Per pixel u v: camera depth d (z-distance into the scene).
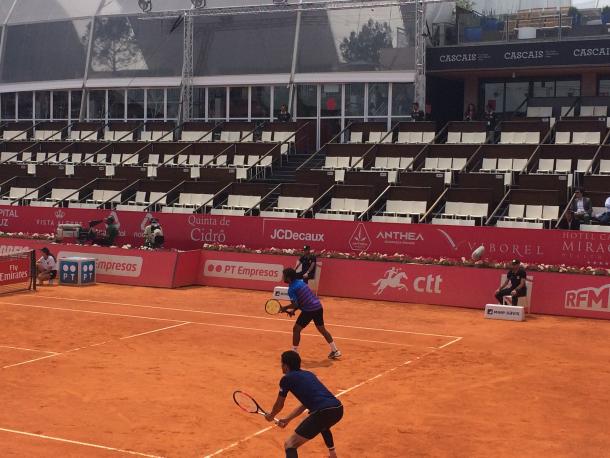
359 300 25.97
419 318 22.70
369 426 12.62
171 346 18.70
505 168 33.31
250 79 43.50
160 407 13.66
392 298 25.66
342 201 32.69
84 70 48.50
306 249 26.23
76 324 21.42
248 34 44.00
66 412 13.32
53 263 29.66
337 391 14.76
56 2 50.44
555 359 17.47
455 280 24.78
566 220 28.69
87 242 32.94
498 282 24.11
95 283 29.56
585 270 23.39
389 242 28.30
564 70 37.75
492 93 41.59
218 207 35.28
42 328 20.83
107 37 48.06
